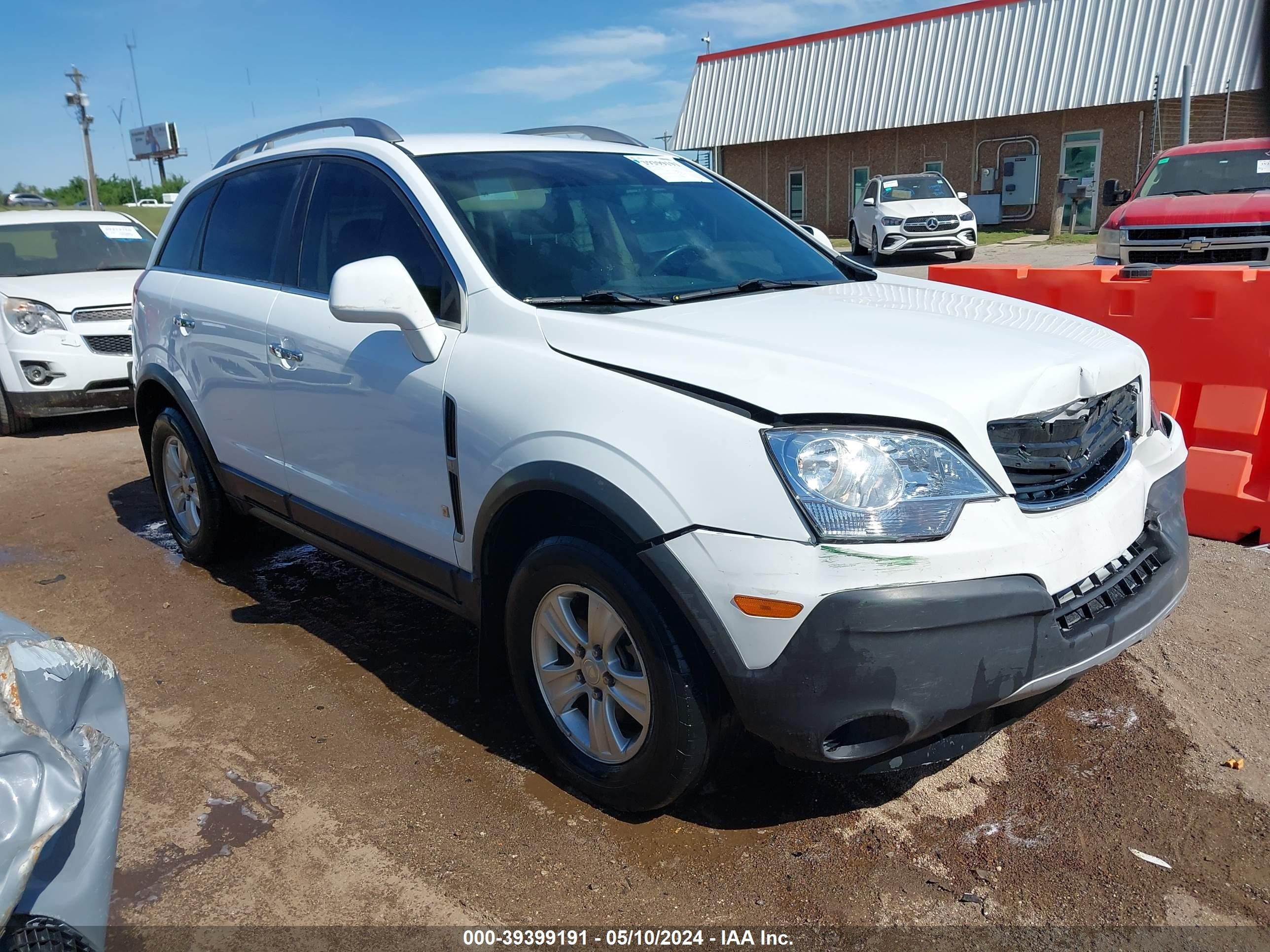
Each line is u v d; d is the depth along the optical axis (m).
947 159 26.08
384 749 3.11
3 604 4.41
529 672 2.86
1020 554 2.27
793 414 2.27
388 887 2.48
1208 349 4.43
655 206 3.58
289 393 3.60
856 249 21.58
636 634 2.47
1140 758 2.91
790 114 28.45
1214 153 10.76
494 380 2.77
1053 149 24.20
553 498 2.67
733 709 2.49
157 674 3.67
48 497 6.14
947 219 18.38
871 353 2.48
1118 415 2.74
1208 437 4.50
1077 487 2.49
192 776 2.98
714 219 3.68
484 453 2.77
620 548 2.50
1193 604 3.85
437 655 3.77
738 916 2.35
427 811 2.78
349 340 3.29
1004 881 2.44
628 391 2.47
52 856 1.74
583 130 4.20
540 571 2.70
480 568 2.91
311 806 2.82
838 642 2.17
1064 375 2.49
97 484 6.42
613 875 2.50
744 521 2.24
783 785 2.86
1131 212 10.35
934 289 3.42
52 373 7.55
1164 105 22.36
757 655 2.26
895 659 2.18
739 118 29.69
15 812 1.62
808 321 2.76
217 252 4.28
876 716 2.23
